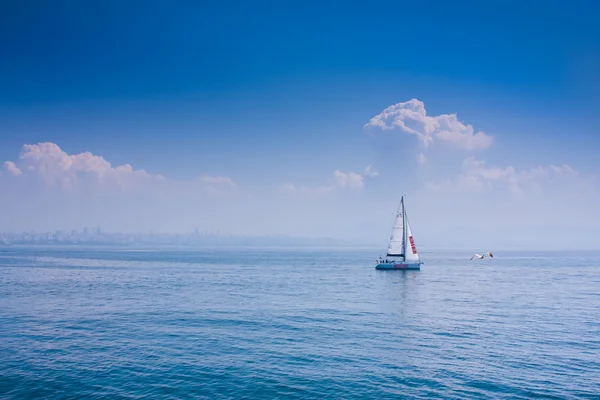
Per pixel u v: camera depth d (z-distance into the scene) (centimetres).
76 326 4897
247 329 4759
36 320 5234
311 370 3400
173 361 3609
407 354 3816
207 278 10962
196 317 5431
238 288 8638
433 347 4041
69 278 10725
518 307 6322
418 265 13150
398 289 8569
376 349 3966
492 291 8288
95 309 6016
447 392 2978
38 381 3170
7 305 6362
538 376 3272
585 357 3731
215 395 2933
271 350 3925
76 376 3262
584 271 14500
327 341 4253
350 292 8031
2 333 4566
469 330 4753
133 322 5119
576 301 6962
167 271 13388
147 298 7112
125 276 11419
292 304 6512
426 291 8250
